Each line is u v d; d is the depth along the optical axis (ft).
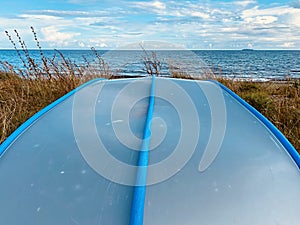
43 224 3.36
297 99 14.44
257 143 5.04
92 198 3.62
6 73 18.83
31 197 3.76
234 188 3.85
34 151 4.76
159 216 3.34
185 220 3.32
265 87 17.69
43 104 13.99
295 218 3.53
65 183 3.92
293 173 4.32
